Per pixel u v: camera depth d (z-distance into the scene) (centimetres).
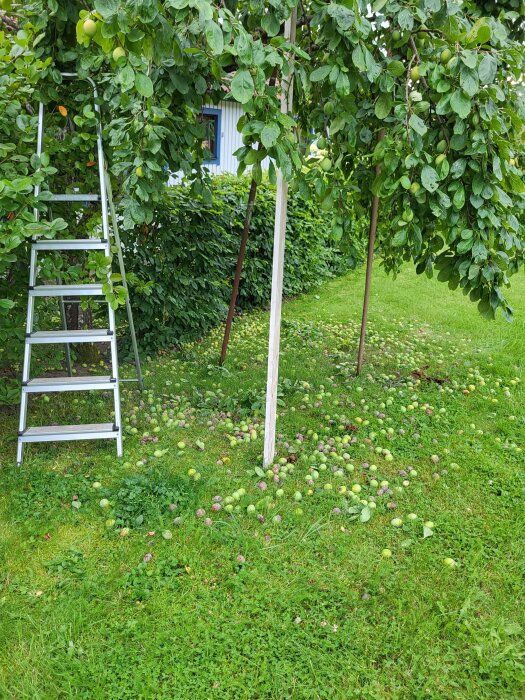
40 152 336
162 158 336
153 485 307
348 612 229
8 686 194
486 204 295
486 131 282
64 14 293
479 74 244
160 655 206
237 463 347
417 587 245
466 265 303
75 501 297
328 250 973
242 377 518
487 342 641
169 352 607
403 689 198
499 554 269
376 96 326
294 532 278
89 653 206
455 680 202
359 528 285
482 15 396
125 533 272
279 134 241
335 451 367
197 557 255
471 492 323
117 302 337
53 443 366
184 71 315
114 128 358
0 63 361
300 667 203
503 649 214
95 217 387
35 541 267
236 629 217
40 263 349
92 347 556
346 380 516
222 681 196
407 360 575
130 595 234
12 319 388
